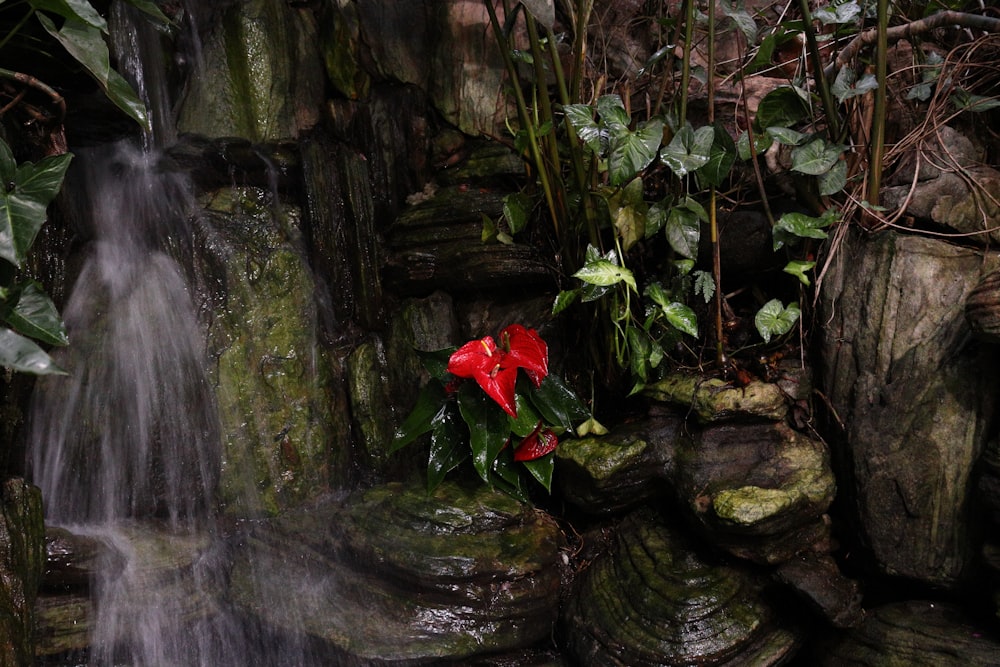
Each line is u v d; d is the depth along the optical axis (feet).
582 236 9.83
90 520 9.03
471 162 10.71
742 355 9.23
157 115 9.32
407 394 10.48
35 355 5.24
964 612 7.98
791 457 8.47
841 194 8.68
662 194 9.93
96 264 9.29
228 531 9.43
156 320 9.45
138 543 8.58
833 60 9.12
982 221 8.03
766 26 10.45
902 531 8.09
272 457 9.73
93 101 7.98
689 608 7.99
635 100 10.50
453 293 10.89
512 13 9.12
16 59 7.00
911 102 9.02
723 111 10.10
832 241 8.48
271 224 10.27
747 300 9.66
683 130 8.34
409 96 10.72
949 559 7.94
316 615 8.27
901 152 8.57
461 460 9.02
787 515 7.86
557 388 9.09
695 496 8.35
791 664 8.55
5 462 7.35
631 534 9.32
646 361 9.16
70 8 5.82
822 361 8.59
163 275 9.65
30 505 7.31
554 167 9.41
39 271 8.44
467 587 8.24
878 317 8.13
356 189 10.39
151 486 9.29
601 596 8.71
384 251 10.69
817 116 9.11
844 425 8.39
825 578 8.00
